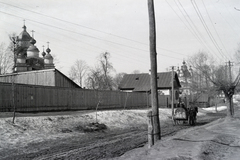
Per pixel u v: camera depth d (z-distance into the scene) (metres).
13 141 14.88
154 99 12.64
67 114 24.61
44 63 69.06
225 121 26.94
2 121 17.11
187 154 9.09
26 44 75.38
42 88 26.17
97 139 17.27
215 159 8.70
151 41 12.84
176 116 27.67
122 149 13.51
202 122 32.59
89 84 61.88
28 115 21.61
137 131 22.27
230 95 34.47
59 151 13.10
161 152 9.66
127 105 42.53
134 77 68.75
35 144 14.90
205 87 59.00
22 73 36.62
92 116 25.56
